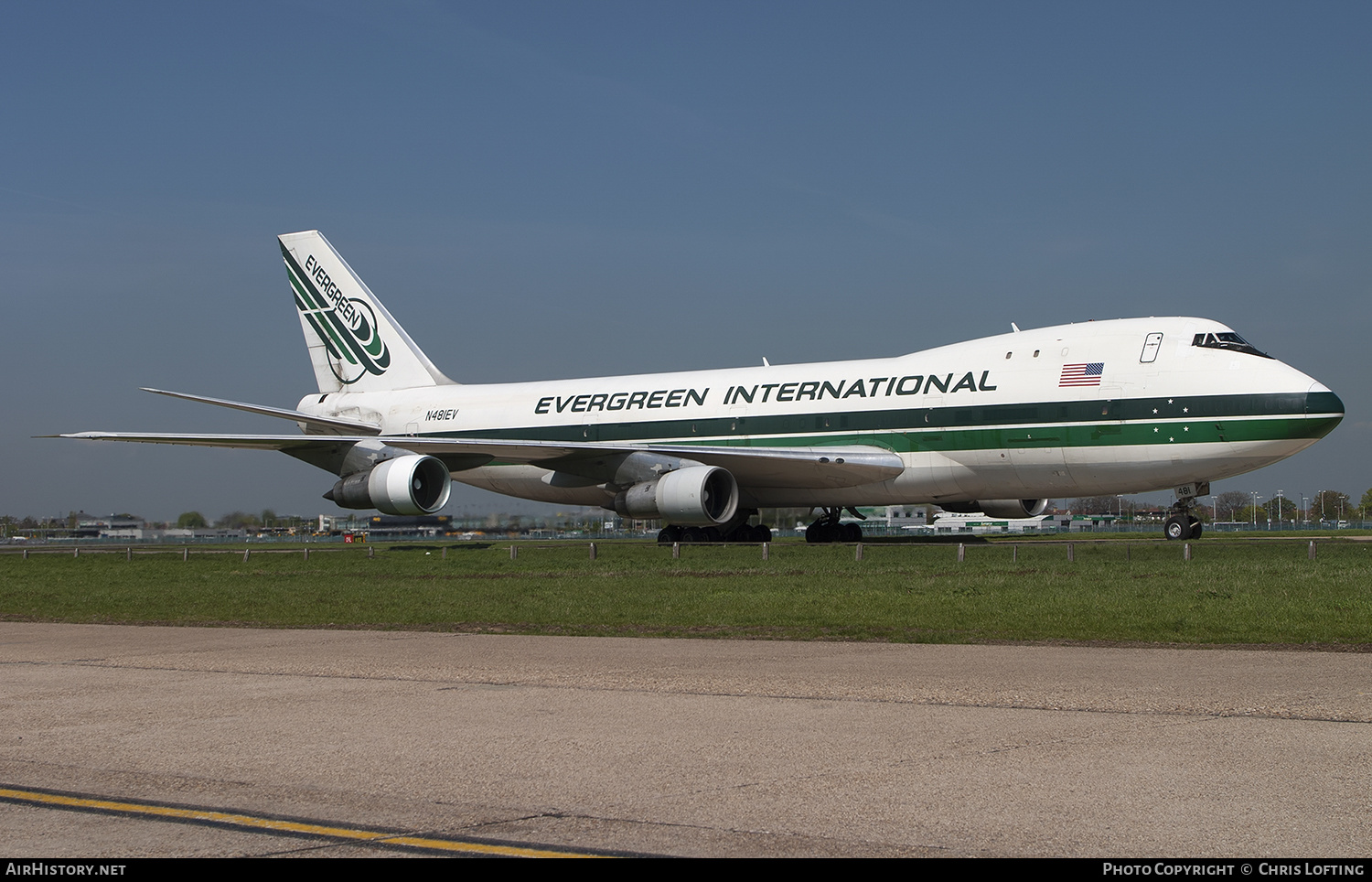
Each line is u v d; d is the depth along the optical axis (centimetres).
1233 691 1006
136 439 3644
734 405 4072
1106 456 3353
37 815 665
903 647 1375
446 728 896
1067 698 986
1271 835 590
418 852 590
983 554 3198
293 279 5153
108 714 980
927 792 682
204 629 1723
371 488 3772
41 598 2398
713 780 722
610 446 3722
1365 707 920
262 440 3819
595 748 816
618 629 1625
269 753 816
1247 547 3262
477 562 3456
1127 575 2298
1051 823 616
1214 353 3247
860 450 3750
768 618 1706
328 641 1521
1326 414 3083
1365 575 2183
